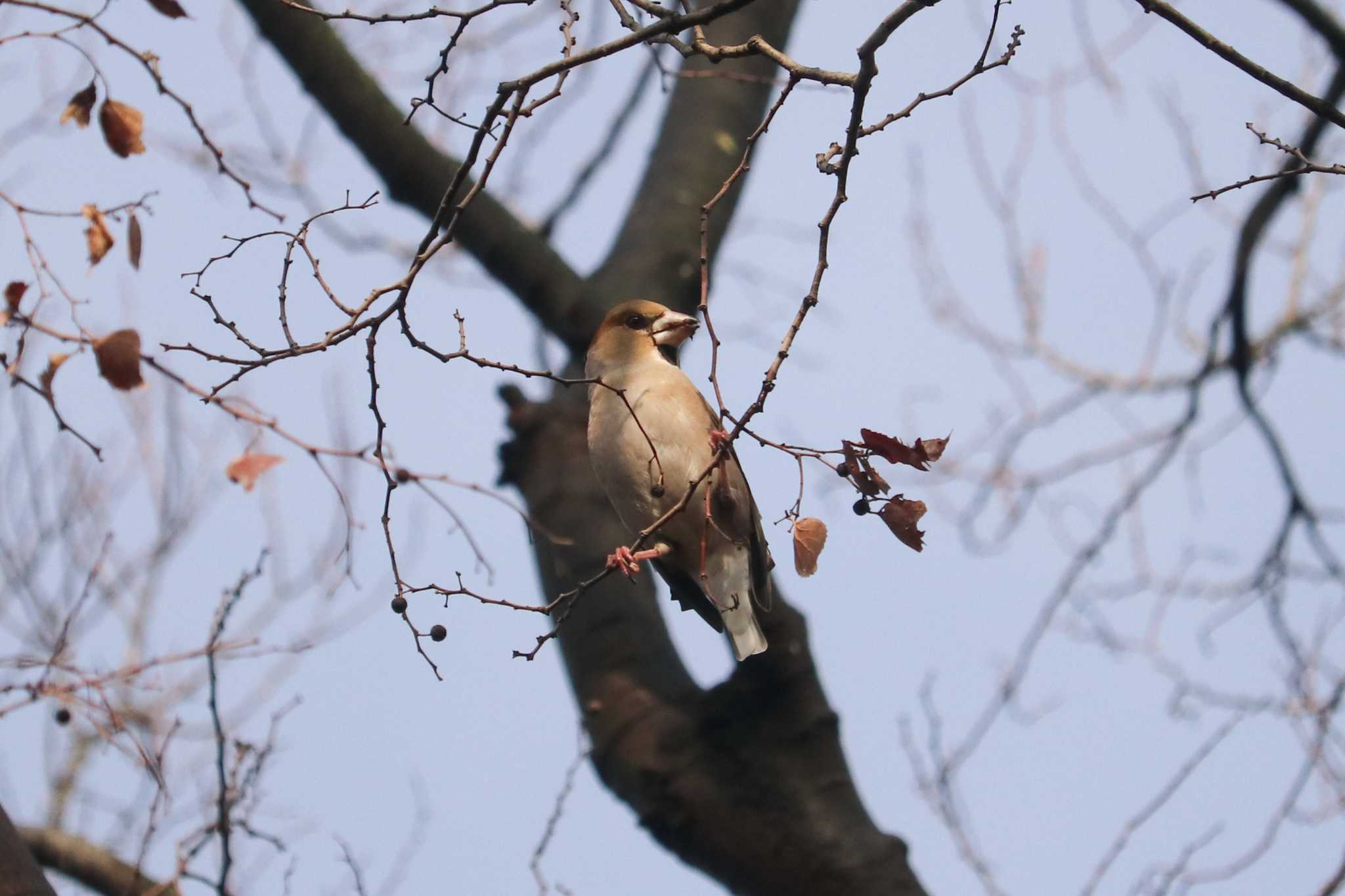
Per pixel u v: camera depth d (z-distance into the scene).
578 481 12.07
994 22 6.83
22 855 6.85
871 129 6.78
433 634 7.26
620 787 10.78
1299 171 6.99
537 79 6.77
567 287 12.64
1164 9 6.66
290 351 6.84
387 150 12.30
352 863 10.59
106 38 7.14
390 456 8.07
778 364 6.61
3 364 6.67
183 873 9.74
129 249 6.96
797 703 10.60
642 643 11.35
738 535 9.84
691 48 7.06
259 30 12.01
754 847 10.26
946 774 11.63
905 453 6.77
